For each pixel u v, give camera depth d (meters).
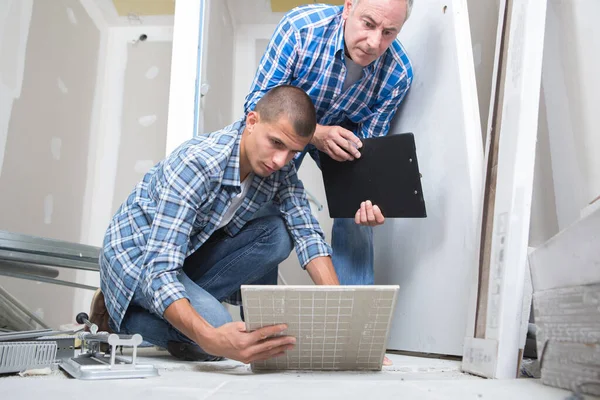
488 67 1.74
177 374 1.00
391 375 1.03
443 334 1.46
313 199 2.98
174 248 1.11
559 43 1.46
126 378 0.91
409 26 1.90
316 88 1.63
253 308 0.93
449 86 1.55
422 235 1.64
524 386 0.84
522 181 1.07
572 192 1.38
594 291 0.72
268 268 1.53
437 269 1.52
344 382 0.88
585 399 0.72
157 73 3.21
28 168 2.49
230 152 1.23
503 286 1.03
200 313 1.21
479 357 1.06
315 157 1.83
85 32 3.04
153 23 3.25
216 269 1.50
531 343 1.28
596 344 0.71
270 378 0.94
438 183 1.57
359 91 1.68
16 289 2.35
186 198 1.15
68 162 2.84
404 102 1.85
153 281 1.06
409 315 1.66
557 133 1.46
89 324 1.32
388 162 1.46
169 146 1.89
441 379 0.96
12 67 2.38
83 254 1.80
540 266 0.89
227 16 2.94
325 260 1.36
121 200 3.08
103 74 3.22
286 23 1.60
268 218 1.47
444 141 1.55
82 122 2.99
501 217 1.10
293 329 0.98
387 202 1.48
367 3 1.40
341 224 1.76
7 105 2.34
